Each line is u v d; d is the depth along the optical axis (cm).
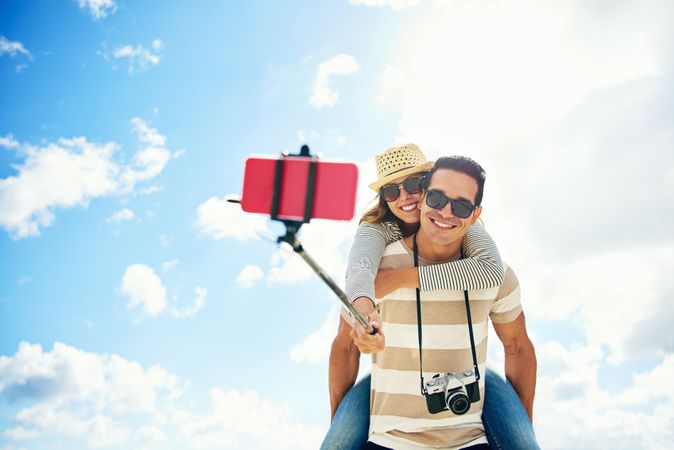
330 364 345
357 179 163
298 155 167
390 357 303
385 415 303
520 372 344
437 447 296
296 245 165
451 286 291
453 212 292
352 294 275
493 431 306
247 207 166
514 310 329
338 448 314
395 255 320
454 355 301
